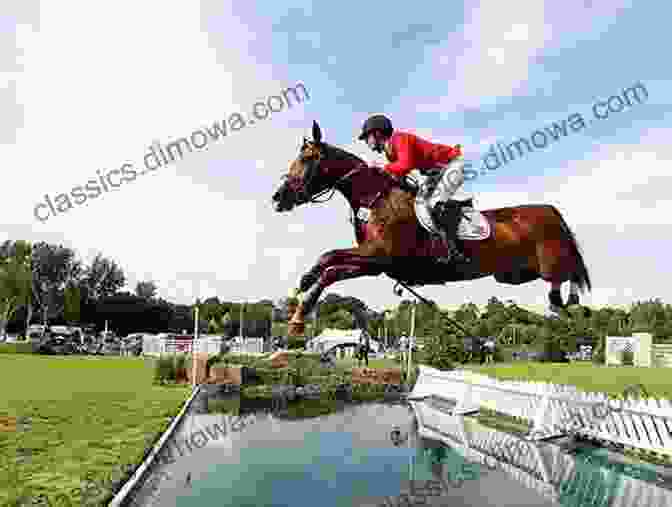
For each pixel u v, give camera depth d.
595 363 32.09
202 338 30.50
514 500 5.35
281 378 18.31
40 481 5.46
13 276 57.88
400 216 4.20
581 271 4.42
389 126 4.71
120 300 68.06
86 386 15.34
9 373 19.20
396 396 16.78
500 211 4.47
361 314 29.86
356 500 5.23
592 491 5.80
